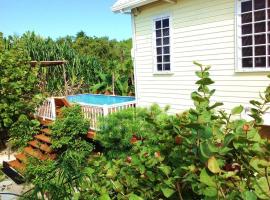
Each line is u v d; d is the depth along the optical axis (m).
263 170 1.62
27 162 8.76
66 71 18.58
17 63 11.84
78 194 2.22
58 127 9.76
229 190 1.68
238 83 7.81
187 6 8.88
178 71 9.45
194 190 1.77
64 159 2.72
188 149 1.98
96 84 18.27
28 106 12.01
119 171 2.30
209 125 1.95
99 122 7.97
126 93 16.28
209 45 8.43
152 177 2.11
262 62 7.31
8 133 12.33
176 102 9.64
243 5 7.54
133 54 10.84
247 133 1.84
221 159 1.76
